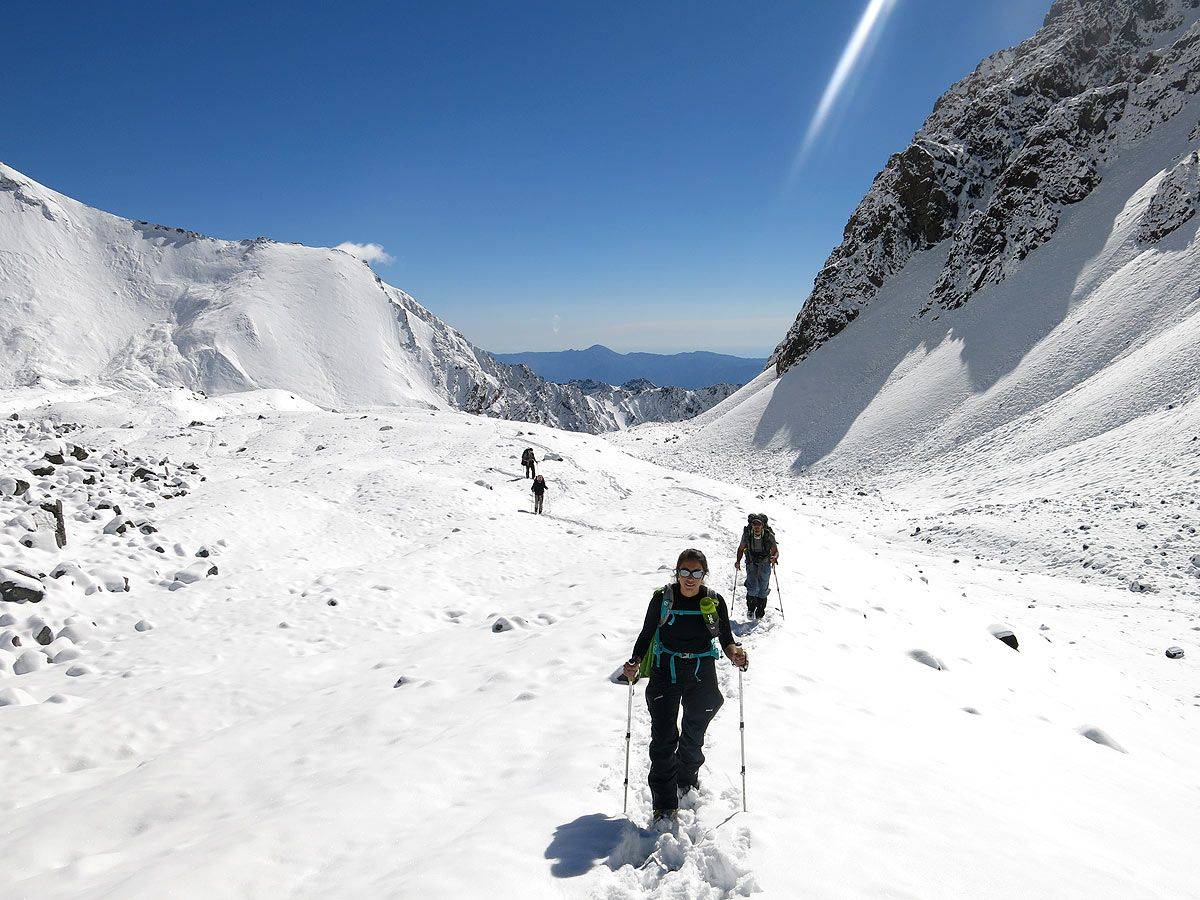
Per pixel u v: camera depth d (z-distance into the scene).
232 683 11.05
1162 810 6.11
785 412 79.12
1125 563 22.25
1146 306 48.91
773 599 11.88
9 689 10.73
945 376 62.03
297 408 74.56
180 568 17.75
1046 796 5.64
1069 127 75.94
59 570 15.18
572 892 3.59
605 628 10.21
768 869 3.71
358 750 7.23
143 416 53.94
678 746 4.55
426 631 14.45
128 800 6.49
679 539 20.52
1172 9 90.31
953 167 90.94
